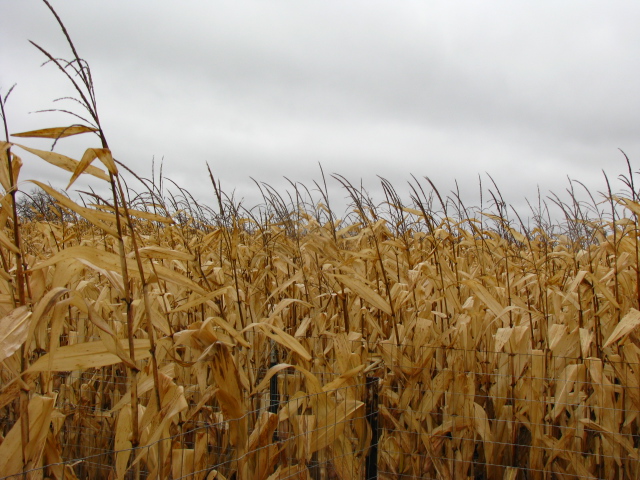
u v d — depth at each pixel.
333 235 4.45
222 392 2.23
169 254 2.19
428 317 3.66
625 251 3.62
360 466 2.86
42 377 2.26
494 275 4.80
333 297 4.35
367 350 3.41
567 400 3.05
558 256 4.77
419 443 3.29
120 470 2.14
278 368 2.34
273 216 5.36
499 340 3.04
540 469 3.08
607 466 3.09
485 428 3.07
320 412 2.48
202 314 3.71
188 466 2.26
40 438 1.73
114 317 3.66
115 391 3.30
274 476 2.42
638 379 2.96
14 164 1.83
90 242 5.07
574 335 3.31
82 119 1.68
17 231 1.77
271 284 4.84
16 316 1.64
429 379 3.30
